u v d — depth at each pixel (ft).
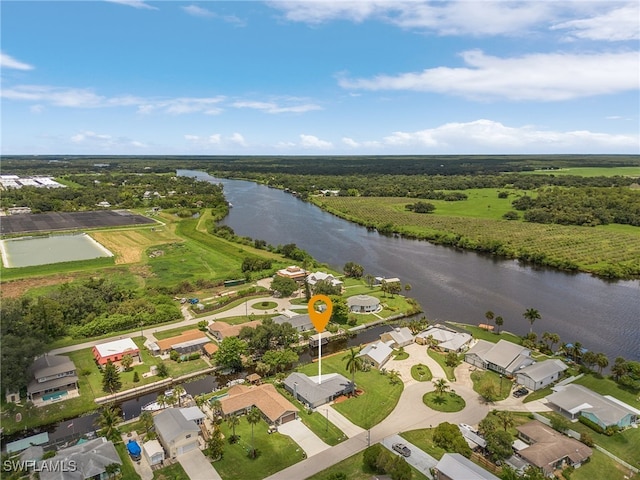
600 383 368.68
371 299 533.14
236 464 270.05
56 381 348.18
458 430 287.28
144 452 276.82
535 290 611.88
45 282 605.31
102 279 565.53
